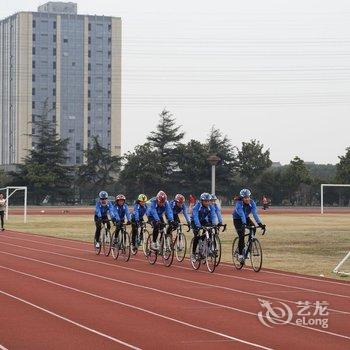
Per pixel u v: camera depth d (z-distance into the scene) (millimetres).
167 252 23891
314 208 96562
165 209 24250
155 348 10820
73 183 114062
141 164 109250
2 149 153875
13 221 59938
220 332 12125
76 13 155000
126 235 26031
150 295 16719
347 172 105812
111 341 11328
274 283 19203
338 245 34125
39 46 150375
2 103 154250
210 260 22078
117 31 156500
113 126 156125
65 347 10875
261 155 112938
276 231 45406
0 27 155625
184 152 111000
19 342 11250
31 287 18156
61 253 29156
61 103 151875
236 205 22500
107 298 16188
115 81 156250
